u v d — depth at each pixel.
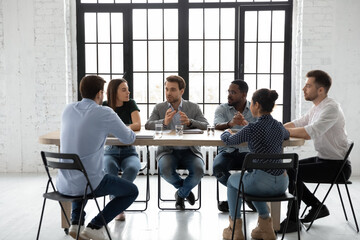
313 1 6.04
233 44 6.38
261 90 3.31
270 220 3.60
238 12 6.30
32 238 3.76
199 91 6.46
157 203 4.85
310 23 6.06
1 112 6.38
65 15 6.29
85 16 6.39
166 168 4.15
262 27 6.29
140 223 4.16
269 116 3.33
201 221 4.21
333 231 3.96
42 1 6.23
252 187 3.26
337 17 6.04
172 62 6.45
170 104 4.51
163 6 6.34
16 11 6.23
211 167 6.16
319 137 3.91
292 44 6.32
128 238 3.76
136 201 4.65
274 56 6.32
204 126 4.32
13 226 4.07
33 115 6.37
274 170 3.22
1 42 6.27
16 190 5.41
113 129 3.21
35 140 6.41
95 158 3.15
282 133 3.34
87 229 3.17
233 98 4.35
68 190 3.14
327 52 6.08
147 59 6.44
